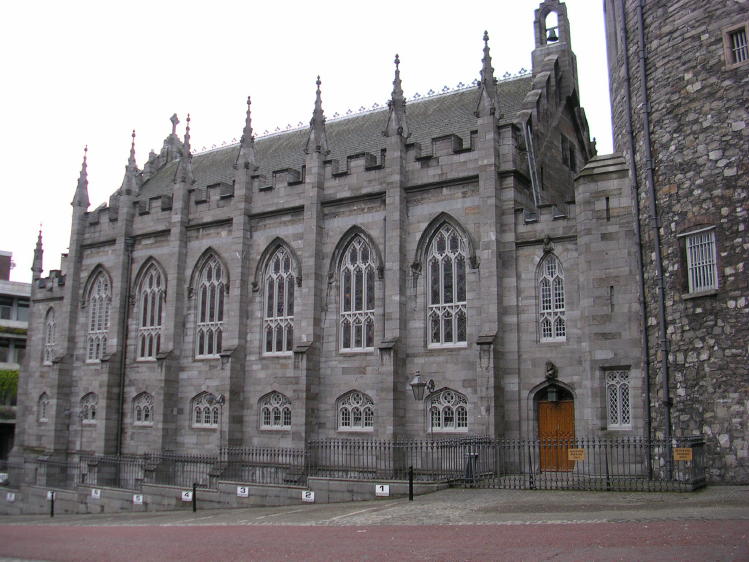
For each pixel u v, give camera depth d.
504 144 36.91
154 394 47.75
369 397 38.88
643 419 28.58
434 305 37.84
